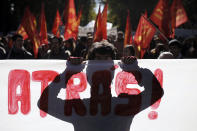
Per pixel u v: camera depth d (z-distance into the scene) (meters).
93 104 3.58
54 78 3.62
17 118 3.61
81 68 3.60
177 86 3.73
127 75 3.61
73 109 3.59
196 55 11.66
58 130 3.59
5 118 3.61
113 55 3.37
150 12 38.94
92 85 3.59
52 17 37.56
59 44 7.27
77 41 10.91
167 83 3.73
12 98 3.63
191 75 3.74
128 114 3.61
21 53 6.89
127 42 7.58
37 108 3.62
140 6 39.28
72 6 8.66
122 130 3.60
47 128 3.60
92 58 3.49
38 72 3.64
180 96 3.72
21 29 8.81
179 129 3.68
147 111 3.63
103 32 5.83
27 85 3.64
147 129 3.63
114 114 3.58
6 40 10.90
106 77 3.59
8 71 3.64
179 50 6.53
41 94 3.62
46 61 3.63
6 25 33.84
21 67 3.63
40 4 34.69
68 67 3.62
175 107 3.69
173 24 10.20
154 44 9.63
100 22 5.23
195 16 34.56
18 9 34.41
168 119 3.67
